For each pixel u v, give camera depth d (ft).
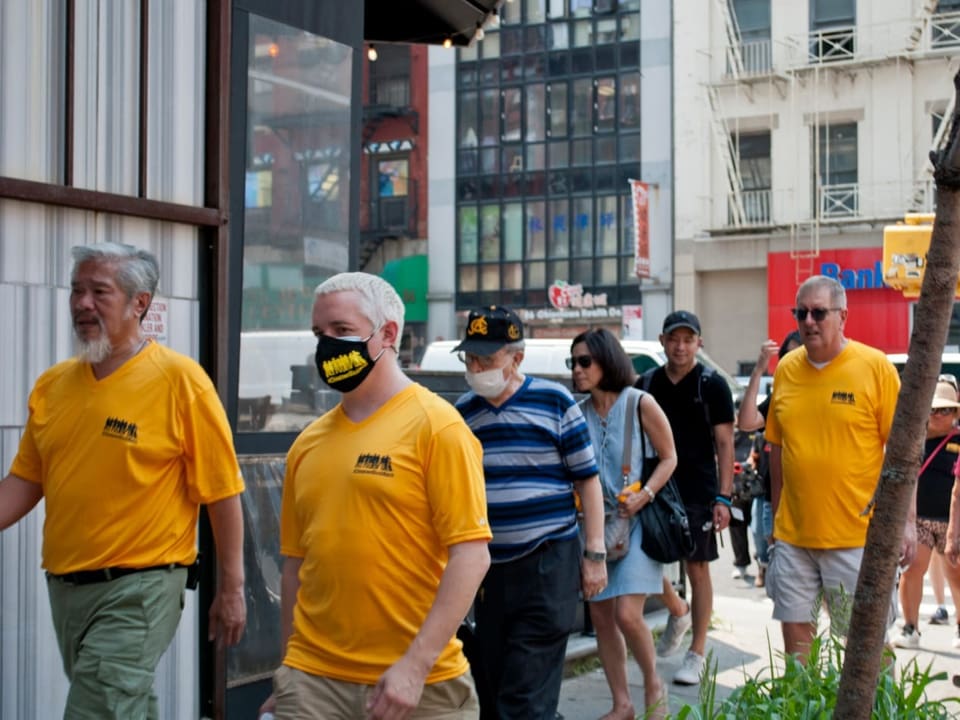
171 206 16.49
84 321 11.99
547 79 112.57
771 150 97.09
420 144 118.11
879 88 92.84
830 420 16.97
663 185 105.91
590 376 18.61
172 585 12.25
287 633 11.05
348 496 10.00
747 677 15.74
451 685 10.33
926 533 25.58
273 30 18.49
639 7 108.06
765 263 97.71
